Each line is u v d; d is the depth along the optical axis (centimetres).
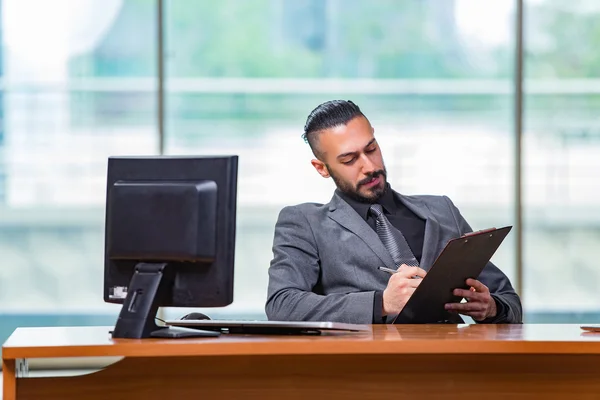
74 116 680
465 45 669
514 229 674
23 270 688
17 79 676
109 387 278
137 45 674
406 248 379
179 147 675
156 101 675
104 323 692
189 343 254
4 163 681
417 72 669
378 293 339
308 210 392
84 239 688
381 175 385
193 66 673
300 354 278
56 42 675
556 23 669
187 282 284
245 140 672
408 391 279
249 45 670
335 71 670
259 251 670
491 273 393
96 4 674
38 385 276
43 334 291
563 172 674
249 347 254
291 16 668
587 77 670
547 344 260
